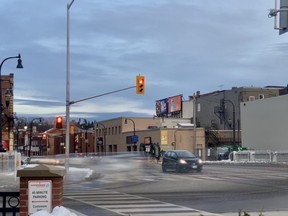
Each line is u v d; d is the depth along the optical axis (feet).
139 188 69.87
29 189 22.79
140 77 104.17
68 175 94.32
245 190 64.49
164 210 44.37
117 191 65.41
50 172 22.99
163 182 79.87
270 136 208.74
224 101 291.17
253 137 220.84
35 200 22.79
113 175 102.12
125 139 312.29
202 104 317.01
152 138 276.82
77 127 404.36
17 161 93.81
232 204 48.96
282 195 57.93
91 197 56.80
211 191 63.36
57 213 21.67
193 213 42.14
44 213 21.36
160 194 60.23
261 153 172.04
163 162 115.75
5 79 197.06
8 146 198.90
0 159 93.56
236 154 180.34
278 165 146.41
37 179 22.94
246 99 278.05
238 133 273.33
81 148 378.53
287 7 23.41
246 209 44.86
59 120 111.55
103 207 46.83
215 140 273.13
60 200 23.48
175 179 86.22
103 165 157.48
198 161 108.37
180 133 270.46
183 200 53.01
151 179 87.66
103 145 350.84
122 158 220.23
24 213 22.84
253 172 106.52
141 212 43.04
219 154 216.95
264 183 75.66
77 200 53.31
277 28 23.99
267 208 45.52
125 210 44.47
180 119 321.93
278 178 86.43
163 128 267.59
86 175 94.63
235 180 82.07
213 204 49.03
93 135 381.19
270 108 209.36
